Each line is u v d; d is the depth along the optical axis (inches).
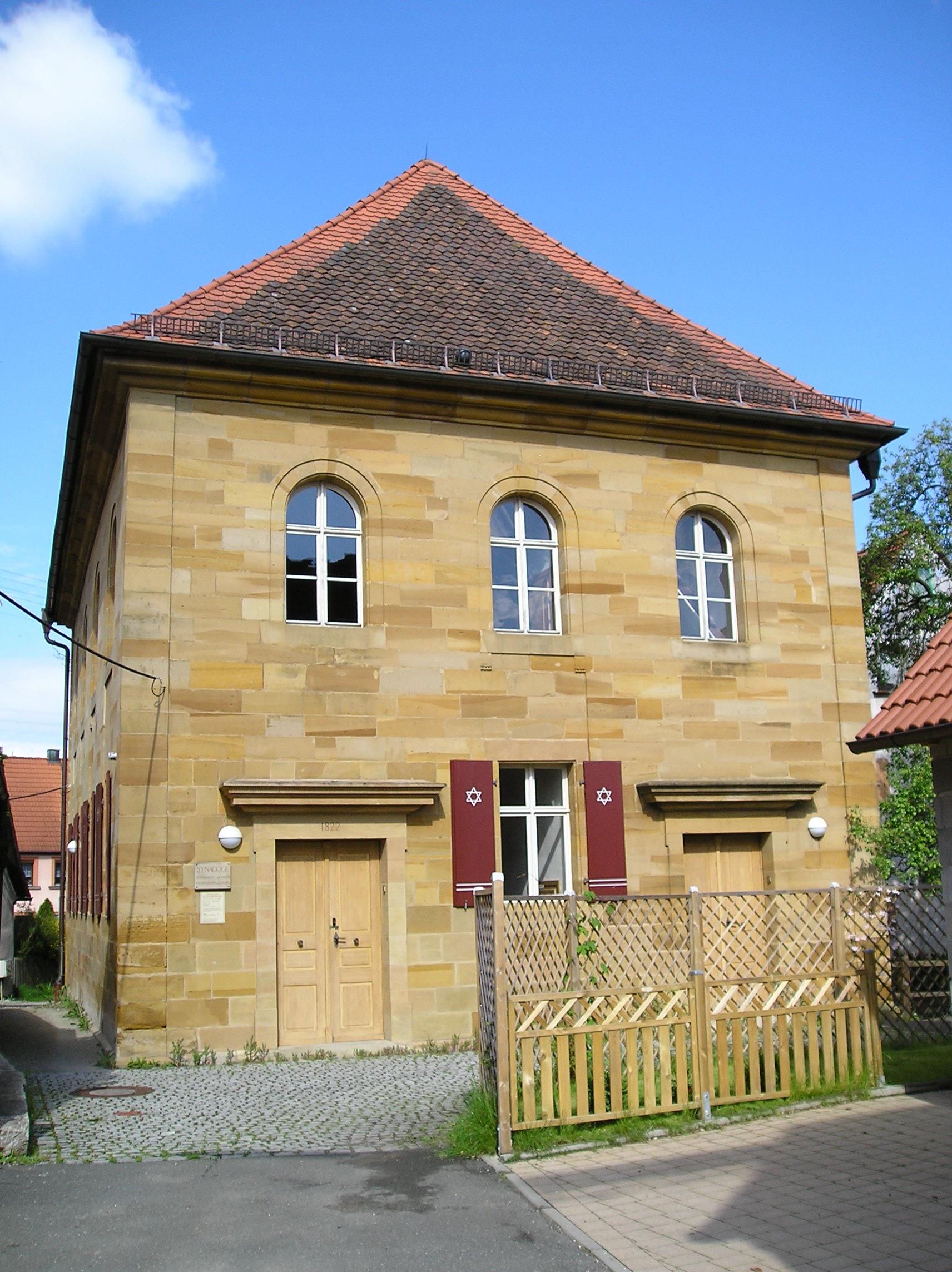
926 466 904.9
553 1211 280.2
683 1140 342.6
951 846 347.9
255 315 569.9
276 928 513.0
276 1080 441.7
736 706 607.2
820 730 623.5
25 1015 784.3
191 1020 486.3
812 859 607.8
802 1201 281.9
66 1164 322.3
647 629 596.7
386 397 561.6
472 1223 273.6
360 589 555.5
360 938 525.7
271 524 536.1
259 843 506.6
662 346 677.9
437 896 533.0
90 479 650.2
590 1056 358.0
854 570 650.2
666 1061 359.6
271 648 525.7
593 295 705.6
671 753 589.0
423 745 543.8
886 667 904.3
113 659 579.5
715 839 600.7
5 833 1032.8
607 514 600.7
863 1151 322.3
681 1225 268.5
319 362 537.6
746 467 637.9
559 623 589.9
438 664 553.3
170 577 516.1
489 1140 333.4
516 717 562.9
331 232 671.8
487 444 582.9
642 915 382.3
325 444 552.4
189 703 509.4
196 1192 296.8
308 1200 291.0
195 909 494.0
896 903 444.5
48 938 1210.0
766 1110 368.2
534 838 565.9
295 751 522.0
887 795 711.7
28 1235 265.3
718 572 634.8
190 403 533.3
